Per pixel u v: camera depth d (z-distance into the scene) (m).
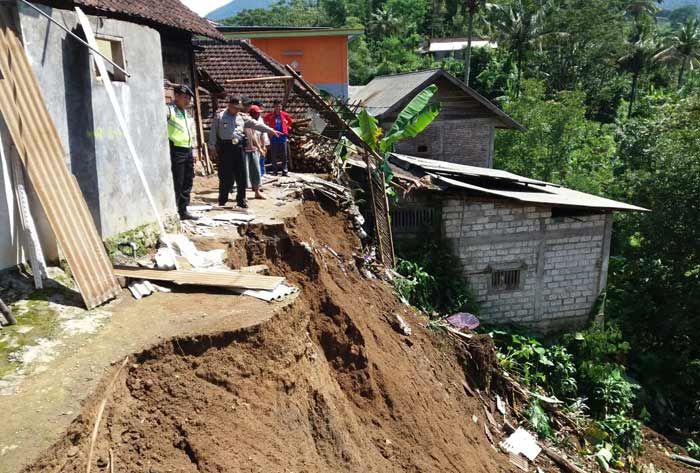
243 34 24.06
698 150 16.08
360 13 65.81
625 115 45.22
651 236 16.66
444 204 12.84
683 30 47.31
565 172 25.64
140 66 6.42
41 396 3.51
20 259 4.94
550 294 13.65
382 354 7.42
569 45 44.22
